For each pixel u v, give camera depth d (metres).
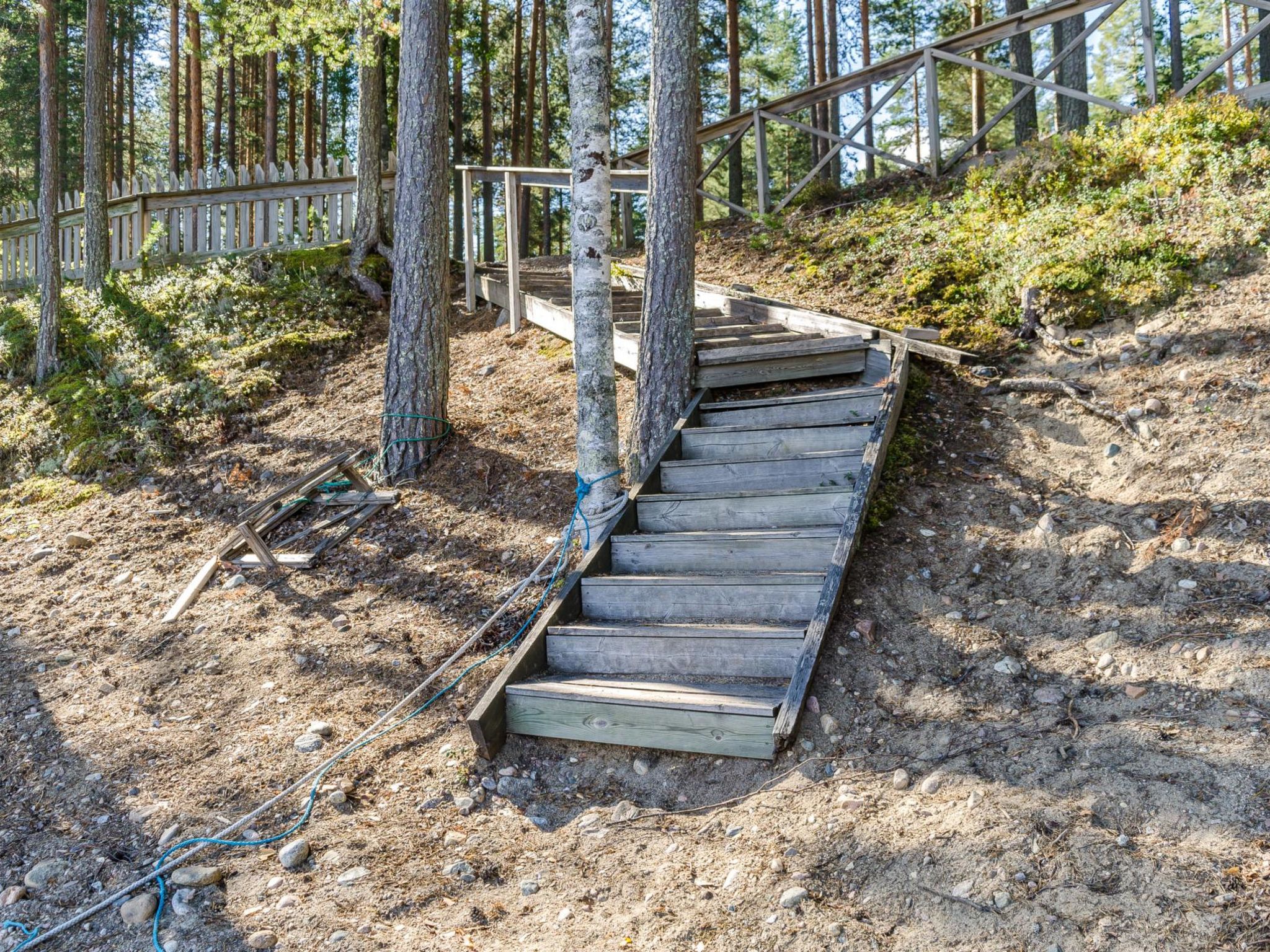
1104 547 4.54
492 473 6.82
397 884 3.45
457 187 20.89
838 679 4.07
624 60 25.42
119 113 23.58
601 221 5.39
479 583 5.62
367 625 5.45
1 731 4.86
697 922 3.03
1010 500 5.14
